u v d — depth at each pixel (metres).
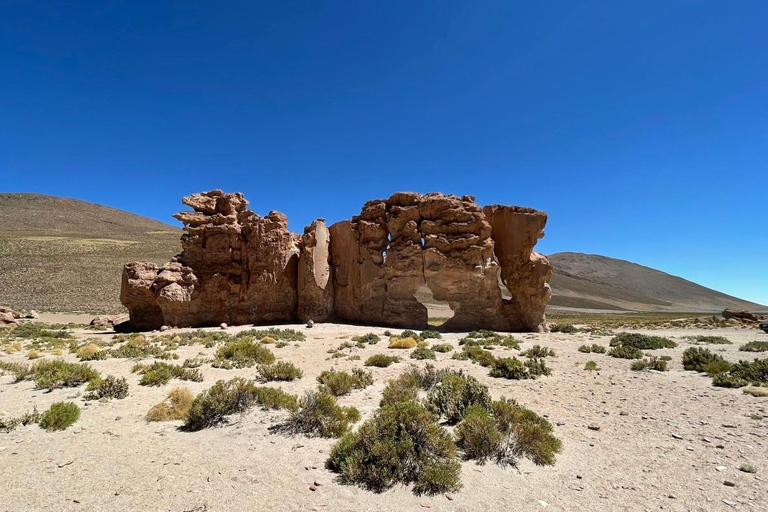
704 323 49.88
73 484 5.77
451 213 37.19
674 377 14.27
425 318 36.66
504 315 37.50
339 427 8.17
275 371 13.67
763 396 11.14
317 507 5.30
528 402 10.94
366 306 38.09
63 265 85.06
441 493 5.77
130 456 6.90
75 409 8.96
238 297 38.12
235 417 9.20
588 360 18.36
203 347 22.94
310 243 38.97
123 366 16.27
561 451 7.44
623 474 6.46
